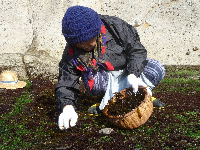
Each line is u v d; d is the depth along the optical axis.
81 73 2.85
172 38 5.30
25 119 3.18
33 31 5.62
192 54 5.14
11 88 4.14
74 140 2.64
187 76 4.41
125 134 2.68
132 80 2.71
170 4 5.55
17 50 5.44
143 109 2.59
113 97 2.87
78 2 5.72
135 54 2.78
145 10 5.55
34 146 2.60
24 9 5.80
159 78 3.02
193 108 3.16
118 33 2.71
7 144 2.67
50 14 5.71
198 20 5.37
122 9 5.61
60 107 2.62
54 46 5.46
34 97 3.85
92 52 2.69
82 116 3.15
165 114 3.03
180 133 2.63
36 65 4.98
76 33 2.32
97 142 2.58
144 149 2.41
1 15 5.73
